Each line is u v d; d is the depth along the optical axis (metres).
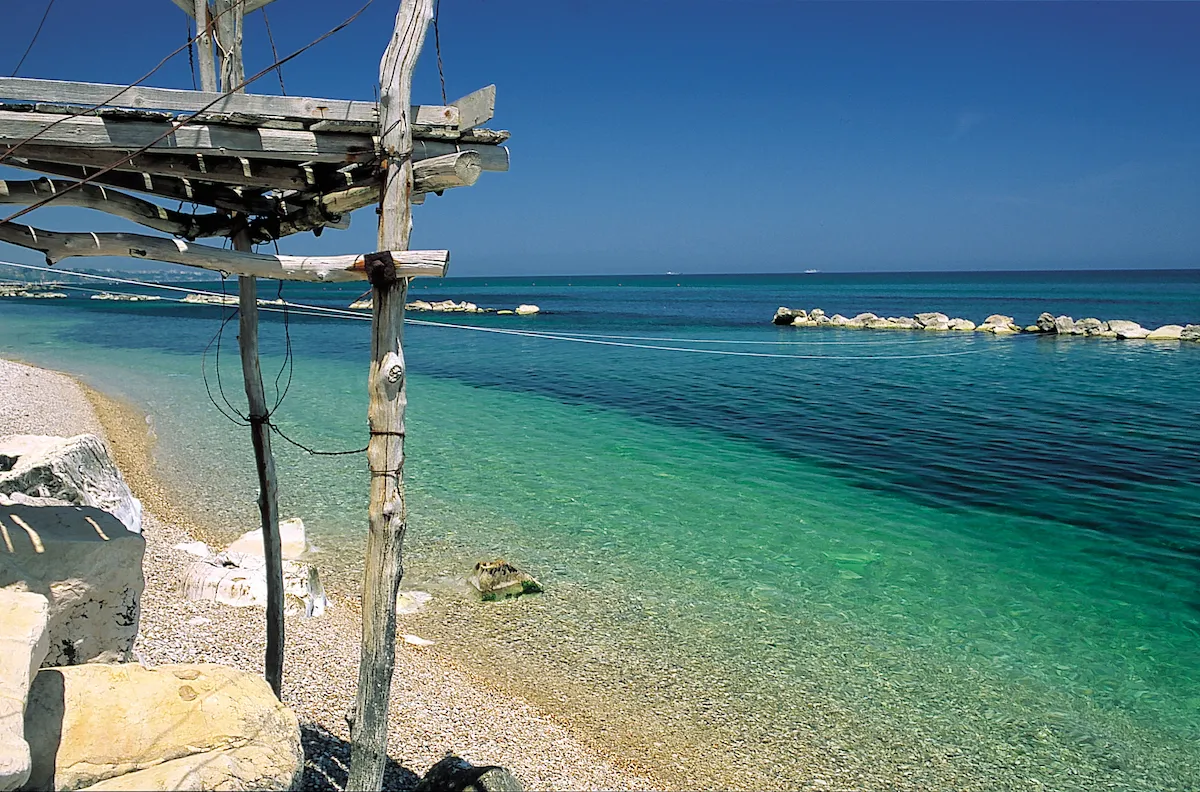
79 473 10.27
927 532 15.89
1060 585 13.40
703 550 14.84
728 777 8.46
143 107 5.04
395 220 5.52
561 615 12.11
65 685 4.70
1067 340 51.19
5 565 5.34
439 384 34.41
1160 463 20.89
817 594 13.02
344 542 14.77
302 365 39.44
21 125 4.82
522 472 19.95
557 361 42.88
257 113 5.23
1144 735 9.38
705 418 26.98
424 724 8.82
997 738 9.29
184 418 25.56
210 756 4.54
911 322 59.78
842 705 9.90
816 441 23.58
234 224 7.10
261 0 7.15
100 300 97.75
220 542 14.62
